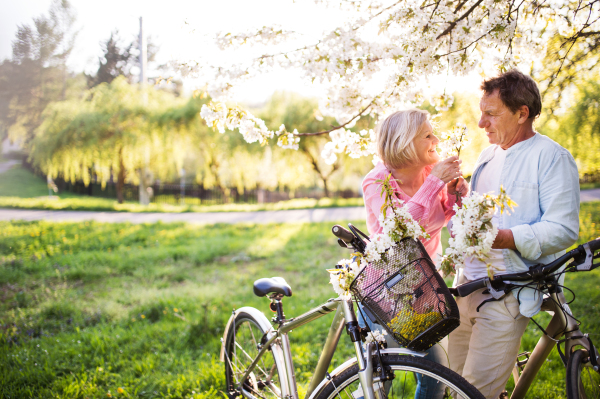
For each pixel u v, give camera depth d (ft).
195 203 88.94
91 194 92.68
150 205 63.93
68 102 63.72
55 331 13.98
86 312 15.43
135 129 61.31
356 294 5.23
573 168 5.52
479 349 6.05
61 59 67.92
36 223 38.29
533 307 5.62
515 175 5.82
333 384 5.64
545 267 5.45
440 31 6.93
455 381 4.99
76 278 20.97
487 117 5.91
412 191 6.61
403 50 6.93
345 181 71.92
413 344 4.90
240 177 65.87
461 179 6.63
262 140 7.91
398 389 7.23
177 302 16.08
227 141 60.80
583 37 8.52
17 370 10.63
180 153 64.54
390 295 4.93
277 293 7.50
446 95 7.58
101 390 9.79
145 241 30.68
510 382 9.15
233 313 8.66
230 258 25.46
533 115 5.75
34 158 66.64
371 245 4.98
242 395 8.41
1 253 25.29
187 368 10.85
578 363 5.63
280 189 88.99
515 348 5.91
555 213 5.40
